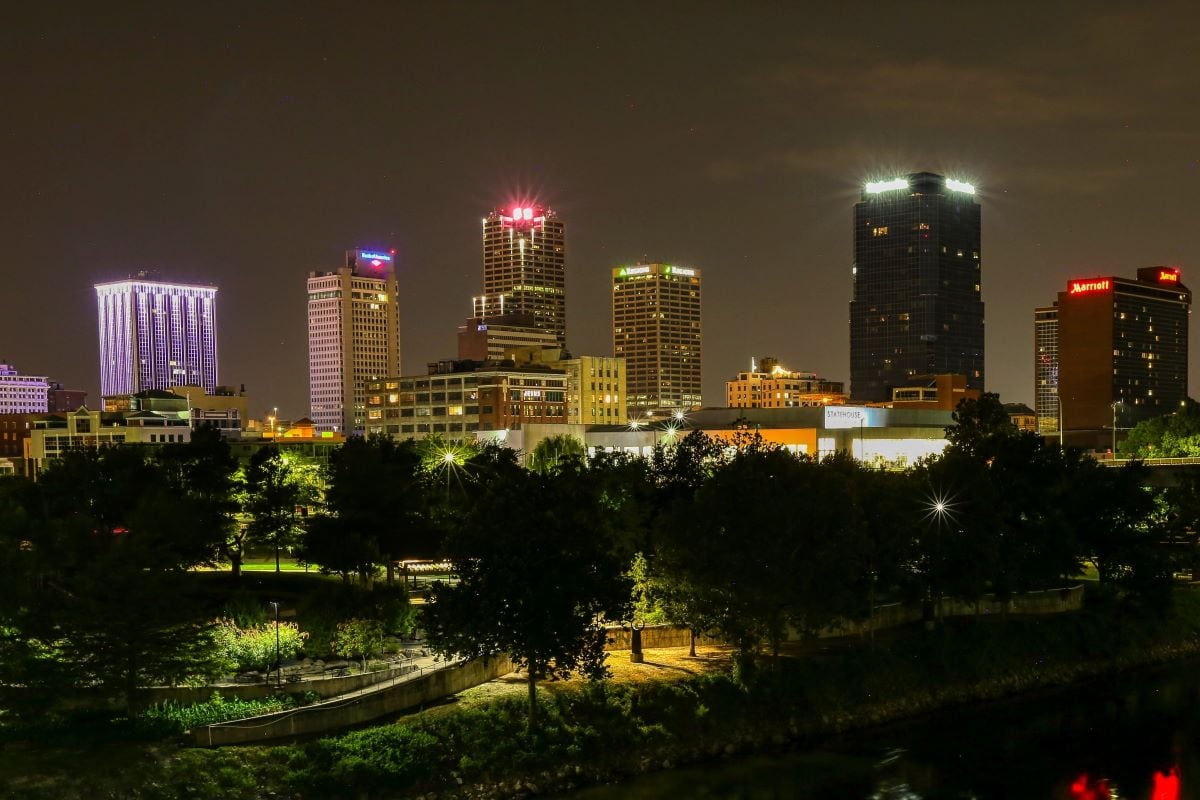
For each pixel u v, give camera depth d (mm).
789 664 84750
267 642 81500
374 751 66375
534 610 69250
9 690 66750
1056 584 111500
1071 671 96125
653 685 79312
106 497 112000
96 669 67188
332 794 62875
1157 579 104188
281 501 117562
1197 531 124812
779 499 81000
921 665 89500
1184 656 103188
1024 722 84875
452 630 69312
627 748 72938
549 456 152375
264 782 62594
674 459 102188
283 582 110938
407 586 102688
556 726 72562
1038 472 110562
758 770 73375
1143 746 79438
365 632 81375
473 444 178250
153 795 59344
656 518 90438
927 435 177375
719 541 80500
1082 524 105188
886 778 72812
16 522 103188
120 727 66000
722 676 81250
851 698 83750
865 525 86062
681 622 84750
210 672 70688
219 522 110750
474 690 76875
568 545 72625
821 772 73438
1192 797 69625
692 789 69812
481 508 73938
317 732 68312
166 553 75000
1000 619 102188
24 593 73750
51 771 59500
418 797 64750
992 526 96188
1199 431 183750
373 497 111750
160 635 68562
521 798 67438
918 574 94500
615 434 193250
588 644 72625
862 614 94438
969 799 69062
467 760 67750
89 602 66688
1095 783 72438
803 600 81500
